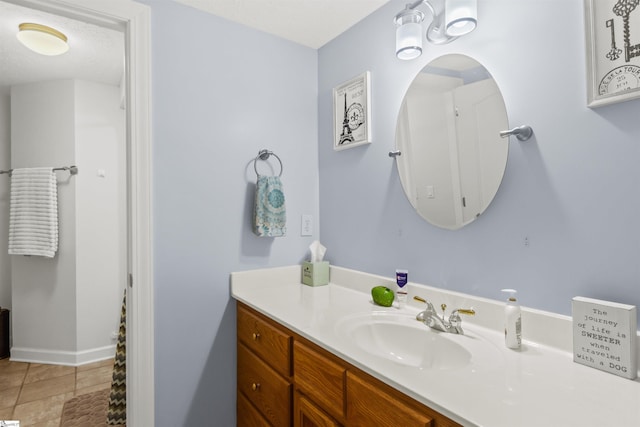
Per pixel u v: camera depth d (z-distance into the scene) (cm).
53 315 274
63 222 271
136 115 143
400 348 119
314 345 110
